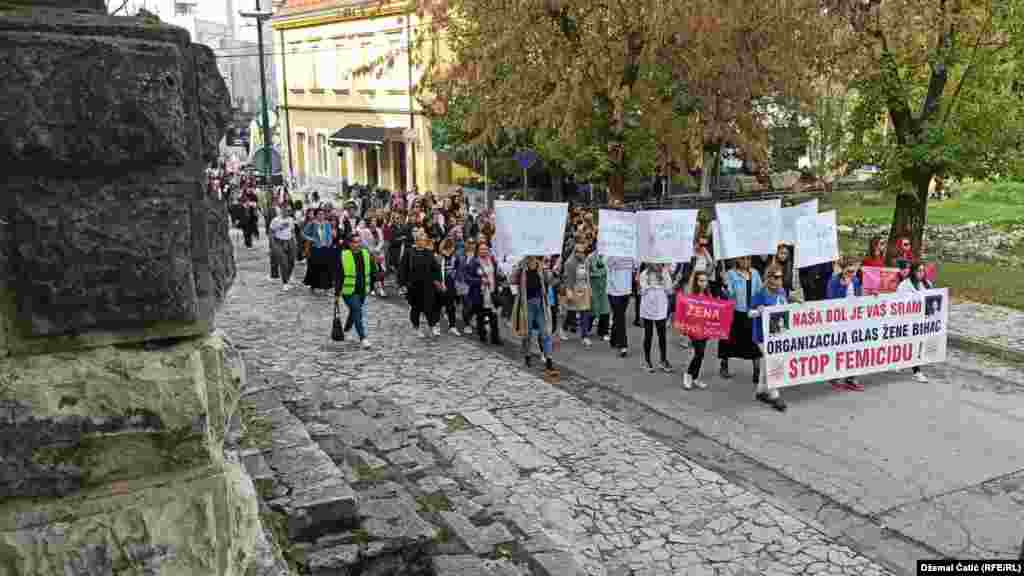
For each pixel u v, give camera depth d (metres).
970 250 21.95
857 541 6.73
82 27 1.55
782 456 8.42
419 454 7.24
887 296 10.59
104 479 1.64
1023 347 12.33
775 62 15.25
